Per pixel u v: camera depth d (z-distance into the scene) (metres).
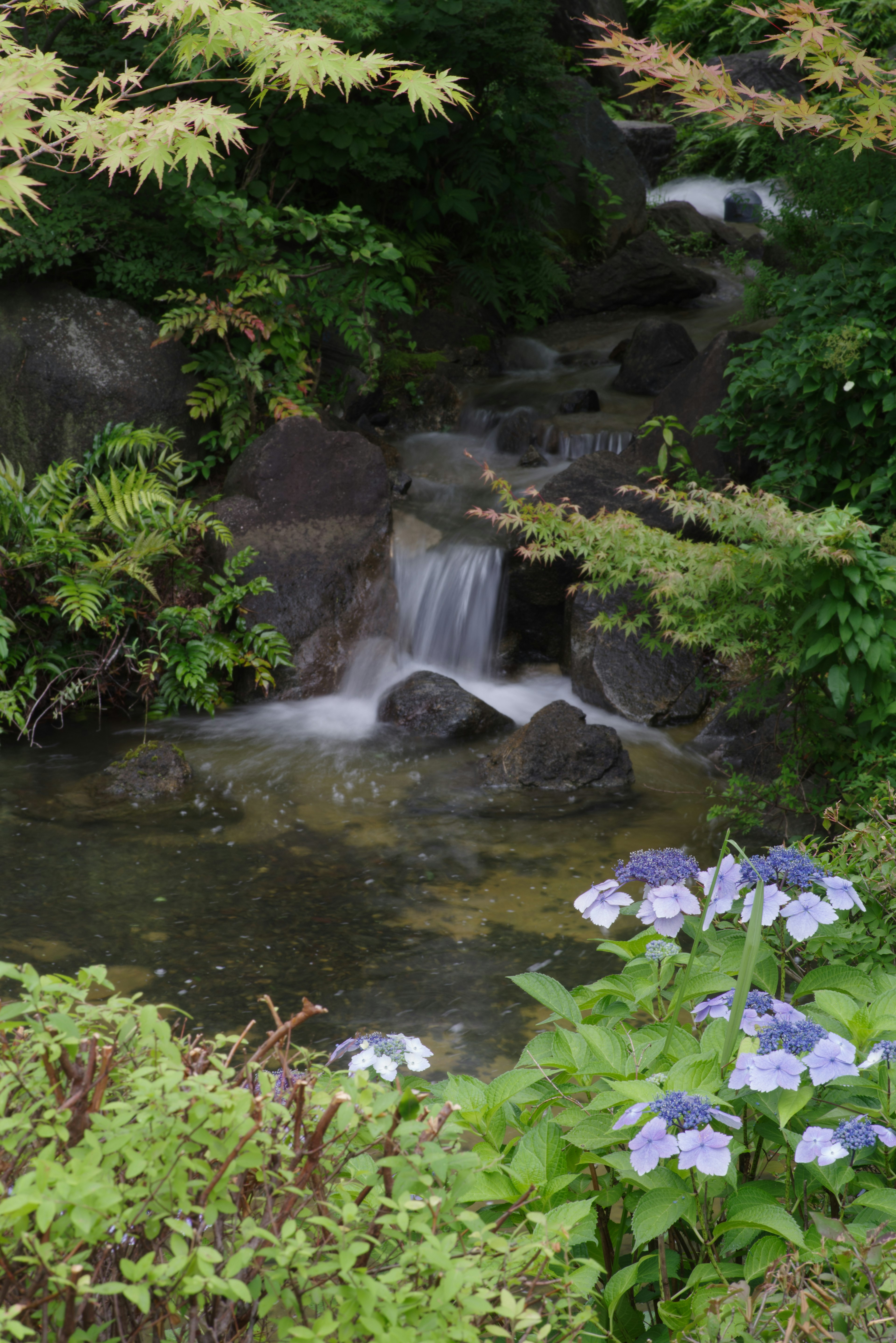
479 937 4.39
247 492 7.47
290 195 9.53
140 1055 1.51
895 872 2.88
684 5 18.31
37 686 6.80
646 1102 1.78
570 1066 2.01
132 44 7.63
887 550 4.79
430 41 10.48
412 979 4.09
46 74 3.17
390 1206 1.30
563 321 12.88
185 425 7.82
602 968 4.16
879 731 4.54
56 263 7.96
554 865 5.00
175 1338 1.35
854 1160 1.84
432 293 11.68
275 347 8.13
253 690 7.13
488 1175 1.80
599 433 9.03
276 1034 1.55
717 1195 1.83
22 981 1.40
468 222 12.04
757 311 9.25
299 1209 1.38
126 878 4.84
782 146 8.62
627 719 6.88
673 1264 1.93
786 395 6.32
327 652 7.24
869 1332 1.45
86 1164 1.20
